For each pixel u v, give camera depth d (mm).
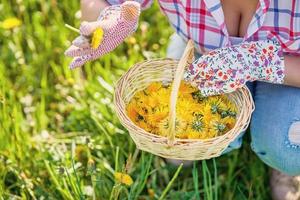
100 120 1799
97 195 1623
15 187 1714
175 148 1313
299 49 1437
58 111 1905
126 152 1762
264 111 1575
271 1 1396
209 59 1383
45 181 1703
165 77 1489
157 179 1740
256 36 1450
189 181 1729
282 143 1548
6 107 1693
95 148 1742
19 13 2078
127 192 1599
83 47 1337
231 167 1707
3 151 1707
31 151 1751
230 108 1438
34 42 2061
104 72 1918
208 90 1396
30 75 1974
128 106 1431
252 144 1634
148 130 1387
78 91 1900
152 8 2127
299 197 1669
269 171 1742
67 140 1792
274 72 1417
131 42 1918
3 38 2078
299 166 1580
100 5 1489
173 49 1727
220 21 1412
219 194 1694
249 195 1661
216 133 1373
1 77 1819
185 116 1391
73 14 2100
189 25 1484
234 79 1371
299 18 1392
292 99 1543
